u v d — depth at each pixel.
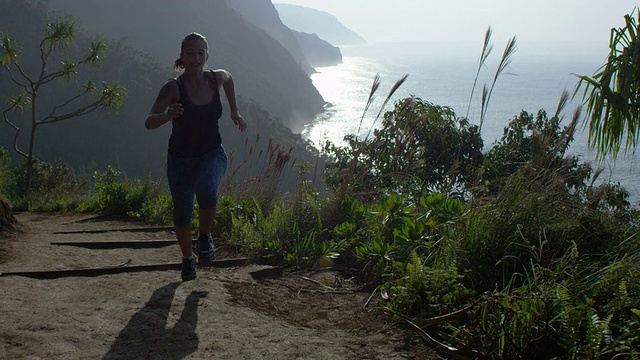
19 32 147.00
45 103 139.75
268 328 3.13
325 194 5.75
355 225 5.04
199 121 3.57
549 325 2.62
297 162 6.61
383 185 6.59
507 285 3.22
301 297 3.90
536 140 4.18
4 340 2.72
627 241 3.54
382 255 4.19
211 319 3.21
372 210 5.36
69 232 6.48
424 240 4.21
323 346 2.90
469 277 3.44
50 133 135.38
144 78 154.00
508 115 177.50
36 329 2.89
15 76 140.00
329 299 3.86
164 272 4.23
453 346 2.85
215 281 3.96
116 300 3.46
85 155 137.38
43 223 8.25
